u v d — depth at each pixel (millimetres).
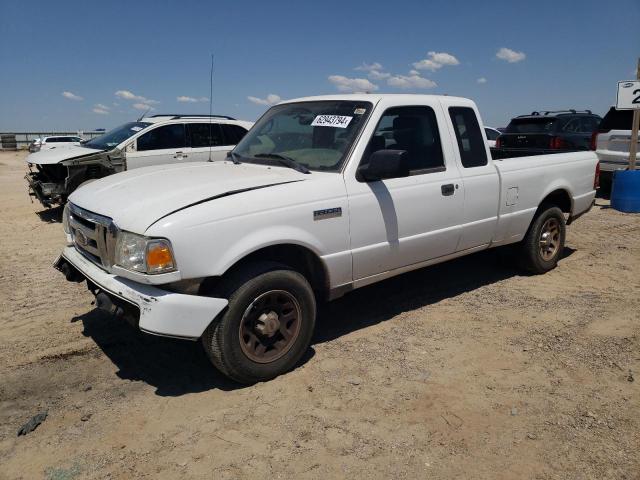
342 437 3119
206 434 3162
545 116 11977
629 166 10062
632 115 10453
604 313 4910
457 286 5754
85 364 4055
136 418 3342
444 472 2824
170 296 3299
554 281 5891
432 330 4602
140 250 3320
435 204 4633
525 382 3713
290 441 3086
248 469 2852
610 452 2963
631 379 3719
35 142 34094
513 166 5430
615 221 9023
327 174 4074
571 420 3262
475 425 3227
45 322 4832
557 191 6094
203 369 3969
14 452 3027
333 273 4043
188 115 10656
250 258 3766
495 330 4582
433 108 4777
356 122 4305
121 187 3994
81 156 9289
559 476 2783
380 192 4227
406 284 5824
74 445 3084
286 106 5074
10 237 8266
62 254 4328
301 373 3869
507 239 5551
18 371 3943
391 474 2811
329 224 3928
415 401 3488
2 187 14852
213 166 4562
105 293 3592
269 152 4656
